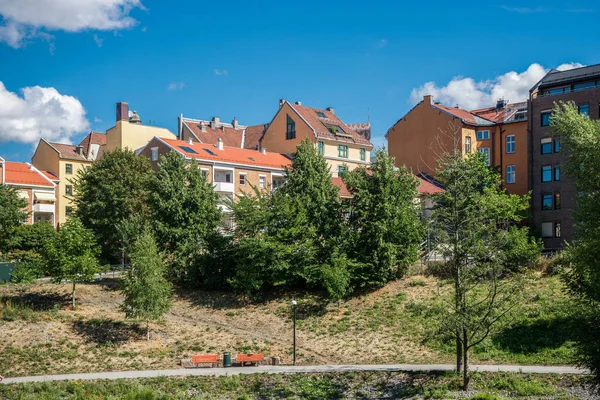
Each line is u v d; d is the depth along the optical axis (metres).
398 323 51.34
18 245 66.94
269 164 80.12
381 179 59.22
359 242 58.44
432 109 82.12
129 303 50.50
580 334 32.50
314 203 61.12
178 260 60.75
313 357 47.03
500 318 40.78
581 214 42.75
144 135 95.12
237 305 58.22
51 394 38.00
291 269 58.91
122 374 42.50
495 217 54.81
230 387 40.31
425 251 60.06
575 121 47.25
